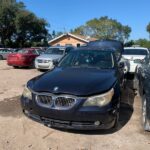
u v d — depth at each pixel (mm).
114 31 74875
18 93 8492
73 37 42719
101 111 4832
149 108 5039
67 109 4832
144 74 6090
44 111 4996
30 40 56344
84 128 4902
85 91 4914
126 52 13352
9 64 16766
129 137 5168
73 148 4688
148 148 4750
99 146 4781
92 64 6680
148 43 56406
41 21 54781
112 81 5504
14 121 5840
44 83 5312
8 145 4738
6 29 52344
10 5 50656
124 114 6531
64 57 7180
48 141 4934
